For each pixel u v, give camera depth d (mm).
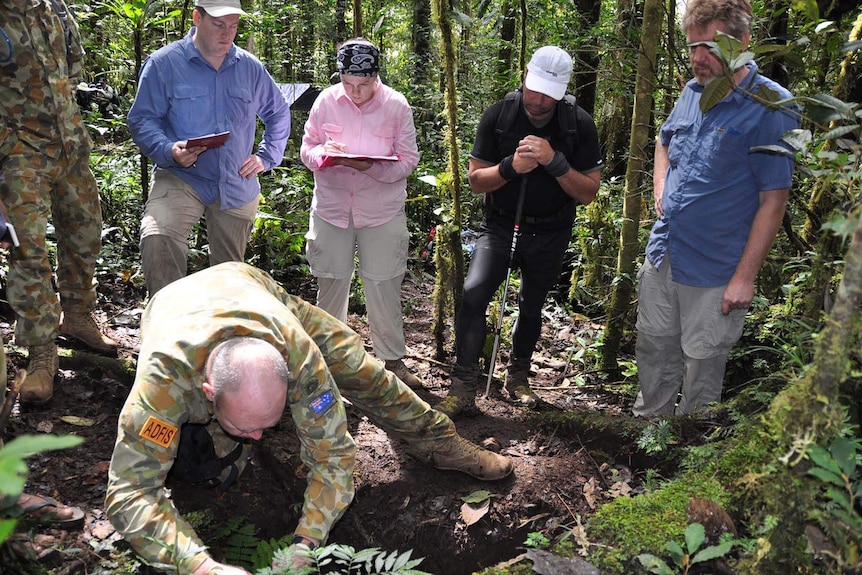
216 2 3438
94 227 3648
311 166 3779
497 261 3797
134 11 4527
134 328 4367
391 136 3807
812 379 2107
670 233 3455
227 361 2225
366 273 3951
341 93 3779
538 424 3760
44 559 2615
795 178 3963
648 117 4430
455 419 3852
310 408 2457
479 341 3832
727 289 3297
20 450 919
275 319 2422
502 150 3693
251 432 2281
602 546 2564
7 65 3113
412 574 2180
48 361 3412
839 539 1952
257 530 3115
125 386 3680
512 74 8891
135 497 2256
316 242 3938
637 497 2760
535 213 3754
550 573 2471
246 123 3816
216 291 2494
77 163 3475
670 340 3695
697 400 3604
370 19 10320
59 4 3357
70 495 2994
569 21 6996
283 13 9367
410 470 3379
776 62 4418
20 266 3227
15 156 3203
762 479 2512
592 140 3611
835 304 1916
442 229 4406
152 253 3535
